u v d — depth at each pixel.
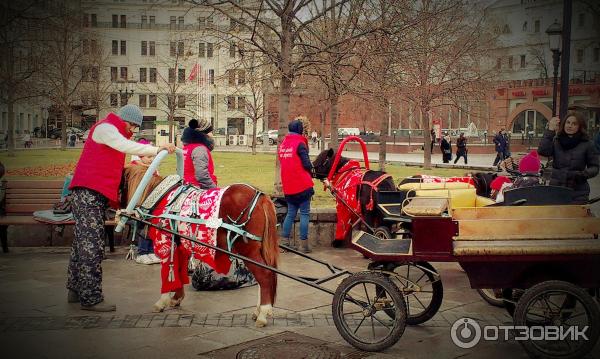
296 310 6.76
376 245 5.75
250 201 6.05
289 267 8.77
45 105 48.47
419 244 5.46
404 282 7.13
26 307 6.80
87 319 6.38
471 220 5.51
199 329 6.07
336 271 6.16
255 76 15.97
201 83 31.80
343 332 5.53
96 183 6.52
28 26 18.27
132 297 7.24
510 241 5.48
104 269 8.62
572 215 5.72
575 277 5.34
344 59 11.91
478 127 51.97
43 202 10.30
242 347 5.54
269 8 11.42
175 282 6.55
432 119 43.59
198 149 7.78
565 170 7.57
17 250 9.95
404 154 41.31
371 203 8.70
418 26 13.32
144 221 6.18
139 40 27.50
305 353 5.39
